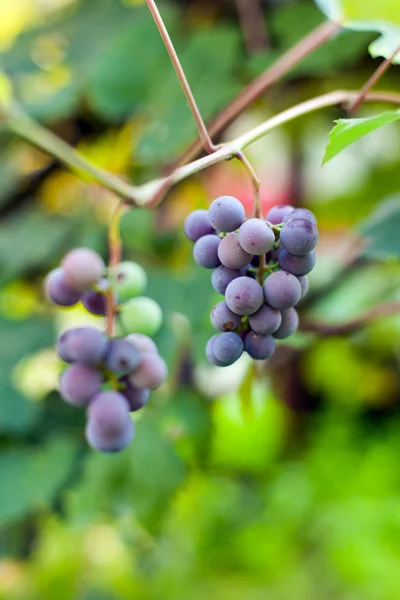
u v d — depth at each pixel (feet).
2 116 2.34
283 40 2.86
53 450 2.99
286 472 4.47
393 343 4.38
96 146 3.37
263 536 4.16
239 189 3.64
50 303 3.31
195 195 3.20
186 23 3.17
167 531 3.59
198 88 2.78
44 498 2.89
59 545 3.54
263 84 2.19
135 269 1.86
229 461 4.10
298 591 3.97
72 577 3.56
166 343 2.77
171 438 2.87
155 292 2.84
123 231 2.95
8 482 2.92
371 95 1.93
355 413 4.91
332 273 3.19
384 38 1.98
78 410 3.13
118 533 3.31
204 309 2.73
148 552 3.59
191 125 2.68
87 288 1.80
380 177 3.65
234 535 4.15
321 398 5.13
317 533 4.20
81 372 1.73
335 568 4.03
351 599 3.86
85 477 2.84
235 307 1.58
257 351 1.65
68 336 1.74
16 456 3.01
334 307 3.23
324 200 3.82
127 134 3.18
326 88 2.96
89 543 3.53
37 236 3.23
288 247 1.56
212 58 2.83
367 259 3.02
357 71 2.92
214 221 1.58
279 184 4.34
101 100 2.91
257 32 2.89
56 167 3.37
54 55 3.32
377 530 3.99
